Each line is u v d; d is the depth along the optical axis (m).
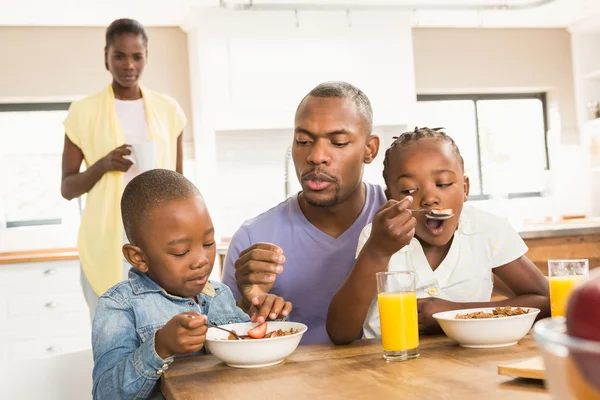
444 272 1.50
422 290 1.49
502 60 5.57
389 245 1.21
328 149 1.58
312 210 1.71
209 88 4.44
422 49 5.42
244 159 4.82
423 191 1.46
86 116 2.79
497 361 1.00
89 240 2.69
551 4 4.87
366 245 1.25
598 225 3.83
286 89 4.58
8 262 3.85
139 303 1.32
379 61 4.78
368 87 4.75
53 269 3.93
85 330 3.97
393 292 1.07
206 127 4.43
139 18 4.54
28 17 4.36
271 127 4.56
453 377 0.91
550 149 5.75
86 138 2.79
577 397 0.34
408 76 4.84
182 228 1.29
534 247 3.62
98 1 4.11
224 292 1.49
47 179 4.70
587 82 5.61
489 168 5.71
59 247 4.56
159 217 1.29
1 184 4.62
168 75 4.78
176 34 4.79
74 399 1.32
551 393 0.37
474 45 5.52
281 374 1.03
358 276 1.25
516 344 1.13
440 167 1.46
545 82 5.66
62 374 1.32
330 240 1.71
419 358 1.07
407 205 1.20
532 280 1.50
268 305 1.29
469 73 5.51
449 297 1.49
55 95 4.60
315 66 4.64
